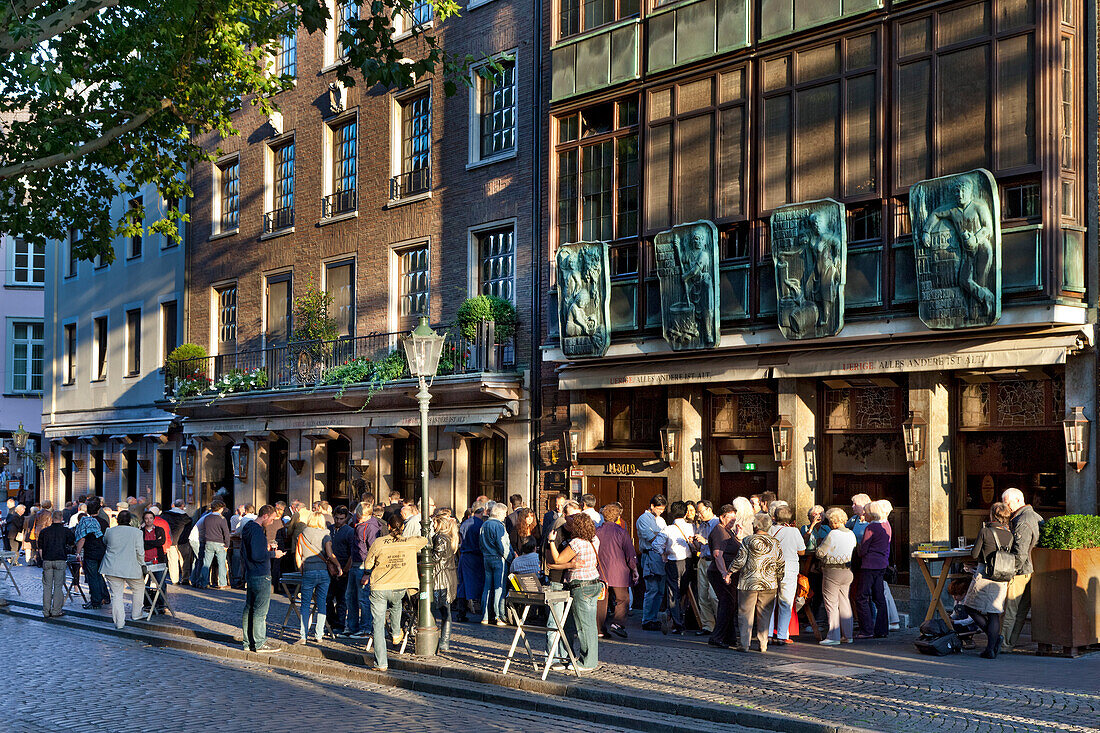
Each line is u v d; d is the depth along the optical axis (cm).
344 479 2722
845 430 1755
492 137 2342
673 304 1859
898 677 1138
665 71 1917
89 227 2127
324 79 2795
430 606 1396
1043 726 902
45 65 1302
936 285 1531
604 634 1498
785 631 1423
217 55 2000
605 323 1970
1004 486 1573
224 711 1087
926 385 1620
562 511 1608
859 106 1659
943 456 1609
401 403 2455
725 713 995
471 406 2284
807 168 1720
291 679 1299
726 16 1830
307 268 2838
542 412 2173
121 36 1880
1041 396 1541
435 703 1147
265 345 2983
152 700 1149
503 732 987
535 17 2238
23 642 1636
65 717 1062
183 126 2108
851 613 1420
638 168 1975
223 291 3184
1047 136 1464
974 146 1534
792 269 1694
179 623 1742
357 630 1584
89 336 3806
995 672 1166
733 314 1795
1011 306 1475
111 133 1800
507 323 2225
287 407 2767
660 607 1658
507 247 2300
